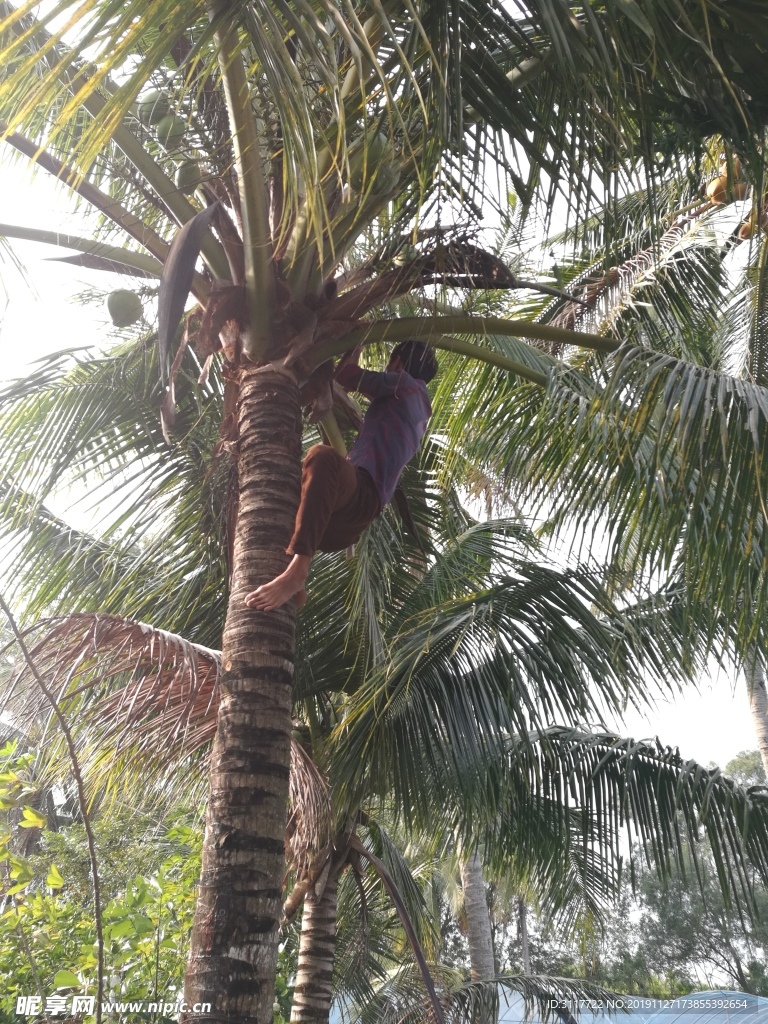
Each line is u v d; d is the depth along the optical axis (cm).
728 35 334
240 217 371
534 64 356
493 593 588
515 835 691
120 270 405
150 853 895
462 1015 959
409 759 552
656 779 725
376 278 361
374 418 344
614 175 351
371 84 332
